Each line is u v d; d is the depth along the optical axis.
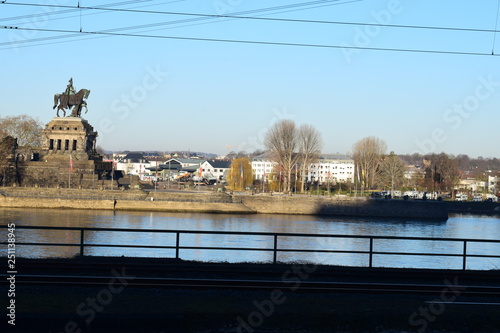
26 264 46.12
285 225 176.50
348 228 173.88
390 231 168.50
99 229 48.34
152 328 32.38
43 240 108.75
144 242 106.56
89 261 49.34
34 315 32.12
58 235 118.12
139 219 175.00
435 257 97.69
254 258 87.38
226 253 92.44
